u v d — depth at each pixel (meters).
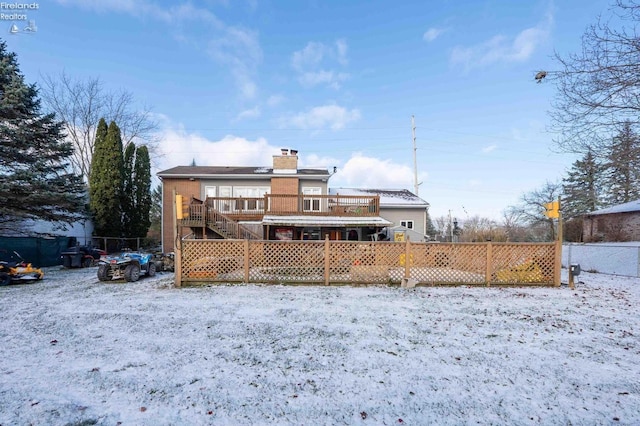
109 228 22.03
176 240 8.95
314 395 3.26
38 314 6.21
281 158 20.22
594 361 4.15
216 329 5.29
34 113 14.09
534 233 33.44
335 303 7.05
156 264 12.70
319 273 9.30
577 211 23.41
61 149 14.34
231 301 7.20
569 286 9.18
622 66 6.39
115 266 10.38
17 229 16.61
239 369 3.85
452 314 6.28
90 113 26.33
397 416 2.91
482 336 5.05
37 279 10.65
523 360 4.16
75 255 14.95
